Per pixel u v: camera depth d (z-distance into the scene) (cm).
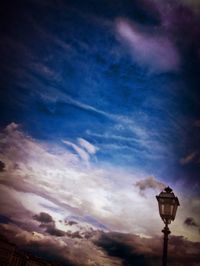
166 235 646
